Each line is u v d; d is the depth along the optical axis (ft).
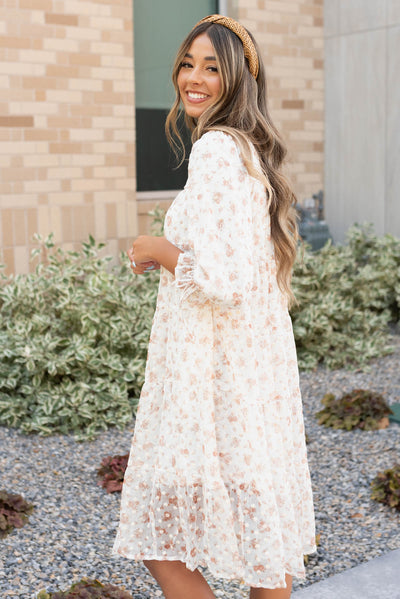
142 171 23.22
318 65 26.18
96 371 15.93
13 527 10.92
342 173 26.40
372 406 15.40
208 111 6.52
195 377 6.31
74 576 9.64
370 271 22.33
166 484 6.45
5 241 19.80
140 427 6.73
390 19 24.23
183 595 6.72
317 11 25.88
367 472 12.91
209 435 6.27
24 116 19.71
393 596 8.97
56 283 17.57
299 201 26.32
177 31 23.53
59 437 14.82
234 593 9.29
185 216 6.33
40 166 20.13
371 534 10.84
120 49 21.06
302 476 7.10
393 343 21.77
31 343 15.69
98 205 21.25
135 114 22.93
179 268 6.00
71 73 20.31
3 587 9.34
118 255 21.79
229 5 23.95
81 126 20.68
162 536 6.53
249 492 6.31
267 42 24.61
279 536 6.36
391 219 25.09
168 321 6.64
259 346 6.54
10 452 13.94
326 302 20.10
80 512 11.51
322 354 19.58
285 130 25.55
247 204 6.12
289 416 6.77
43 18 19.66
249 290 5.89
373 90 25.03
